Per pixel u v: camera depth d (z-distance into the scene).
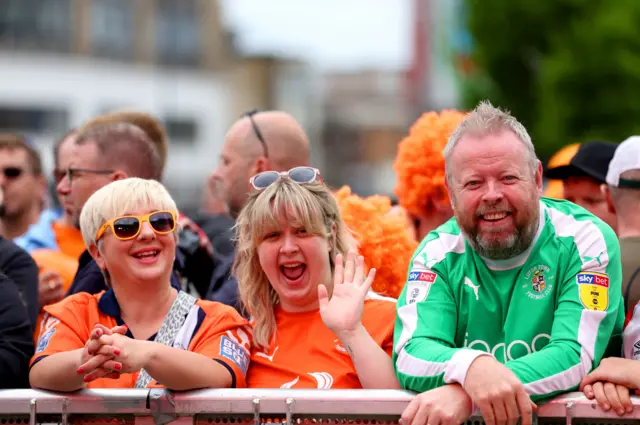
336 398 5.79
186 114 75.75
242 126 10.34
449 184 6.31
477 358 5.71
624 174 7.72
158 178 10.00
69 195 10.52
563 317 6.05
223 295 8.42
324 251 6.99
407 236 8.45
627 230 7.71
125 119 11.27
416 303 6.38
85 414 6.08
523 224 6.09
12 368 6.88
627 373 5.71
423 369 5.92
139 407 5.98
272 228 6.89
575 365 5.82
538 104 44.25
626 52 41.50
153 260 7.07
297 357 6.87
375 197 8.70
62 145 11.14
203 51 77.62
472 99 47.53
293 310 7.08
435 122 9.93
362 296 6.57
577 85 41.97
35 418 6.05
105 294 7.23
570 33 42.56
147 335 7.08
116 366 5.94
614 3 42.34
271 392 5.85
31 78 67.31
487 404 5.54
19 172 12.36
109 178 9.45
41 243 10.73
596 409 5.70
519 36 44.91
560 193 11.72
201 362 6.25
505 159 6.04
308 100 97.69
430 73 79.19
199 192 75.56
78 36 69.38
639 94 41.34
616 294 6.17
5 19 66.75
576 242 6.26
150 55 73.81
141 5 72.88
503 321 6.28
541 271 6.25
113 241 7.06
